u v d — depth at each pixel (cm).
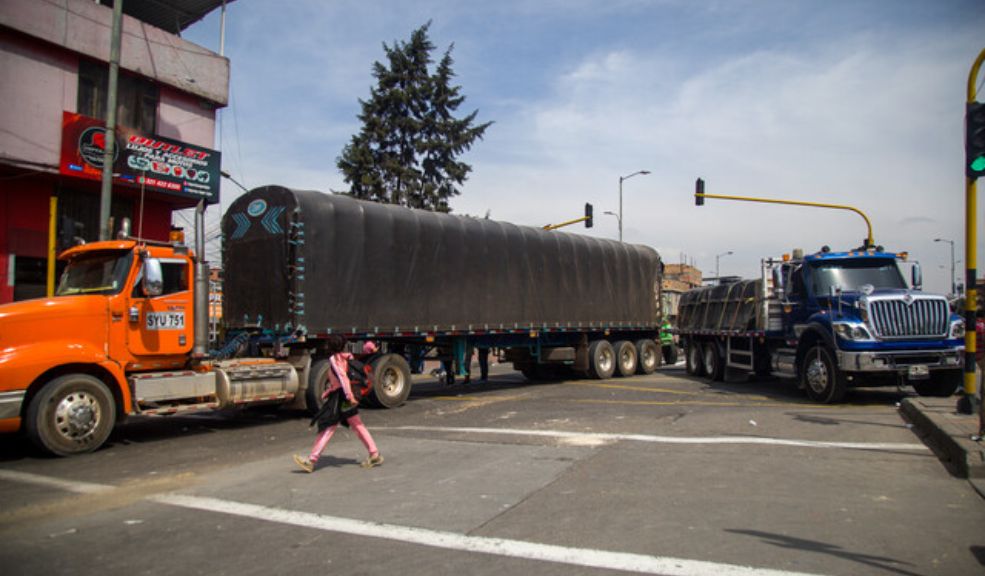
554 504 596
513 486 664
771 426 970
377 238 1349
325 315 1241
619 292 2055
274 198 1252
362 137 3722
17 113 1536
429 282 1452
